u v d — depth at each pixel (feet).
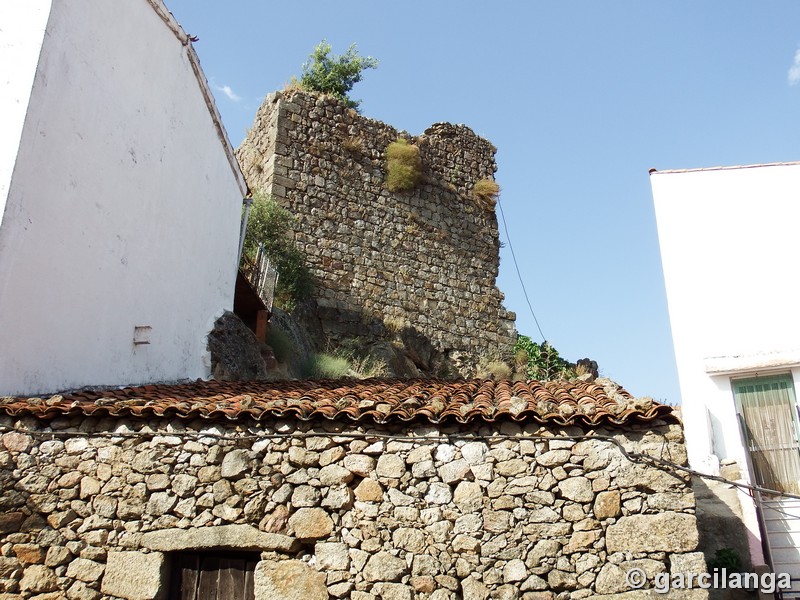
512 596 20.59
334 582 21.56
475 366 71.87
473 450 22.03
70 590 22.54
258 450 23.03
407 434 22.59
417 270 72.08
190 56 37.47
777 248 26.27
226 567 22.99
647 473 21.02
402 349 66.90
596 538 20.72
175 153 36.06
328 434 22.79
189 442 23.48
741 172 27.25
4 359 24.06
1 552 22.85
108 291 29.76
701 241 26.78
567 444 21.68
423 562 21.27
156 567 22.40
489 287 75.97
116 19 30.73
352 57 83.46
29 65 25.86
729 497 24.39
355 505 22.12
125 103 31.42
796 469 24.57
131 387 29.89
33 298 25.35
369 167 72.49
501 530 21.20
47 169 26.21
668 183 27.63
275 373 44.80
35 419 24.03
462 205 77.15
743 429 25.12
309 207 67.82
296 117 69.92
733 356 25.43
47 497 23.30
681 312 26.27
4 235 24.06
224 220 42.78
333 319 64.95
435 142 77.87
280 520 22.30
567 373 74.28
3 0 26.89
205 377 37.32
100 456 23.63
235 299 47.44
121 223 30.91
